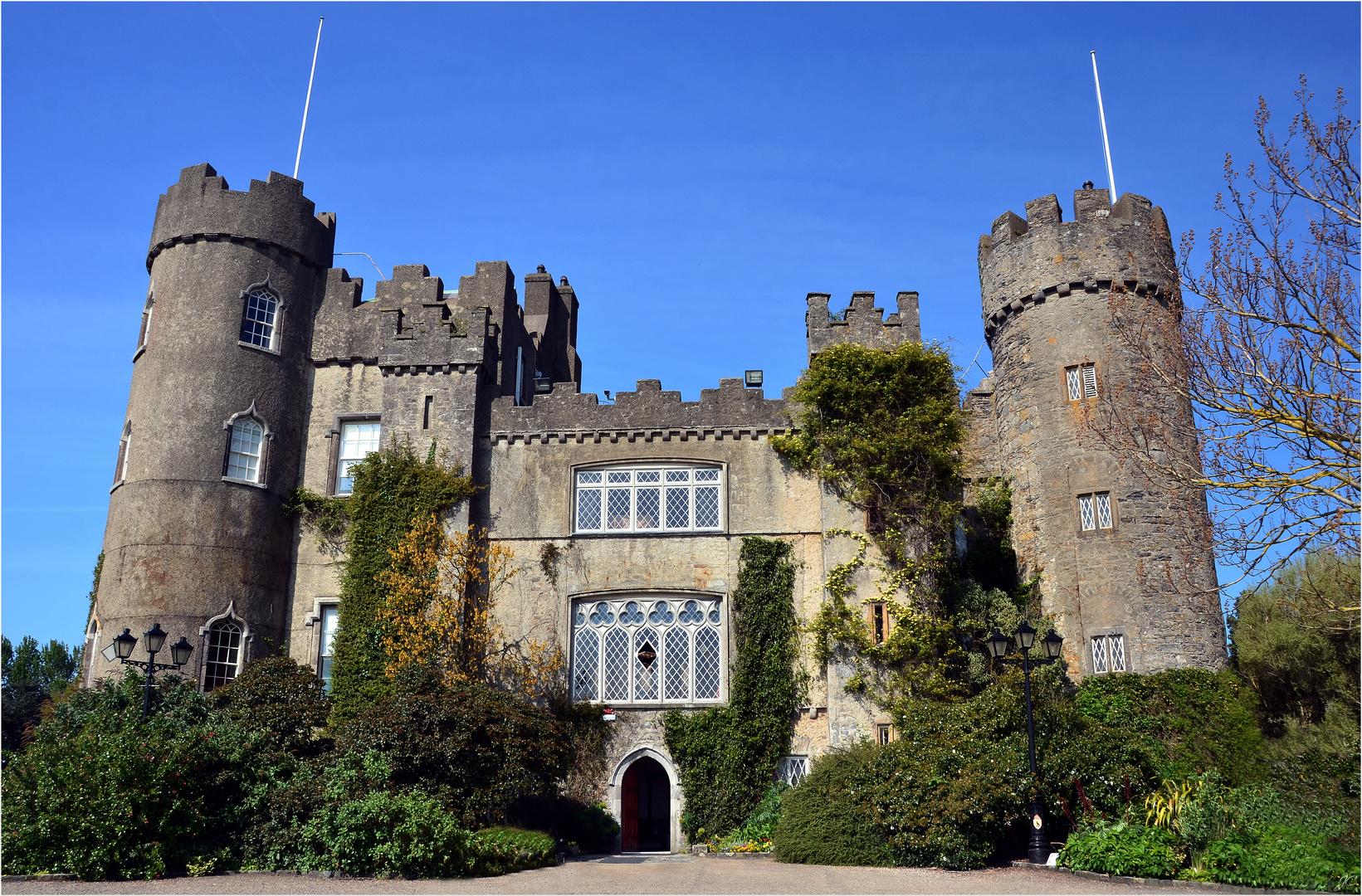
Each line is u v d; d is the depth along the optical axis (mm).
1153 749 19172
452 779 17641
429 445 24234
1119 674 20828
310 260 26172
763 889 13977
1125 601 21359
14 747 30328
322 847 15578
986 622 22391
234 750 16500
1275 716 21125
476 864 15672
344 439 25531
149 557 22547
